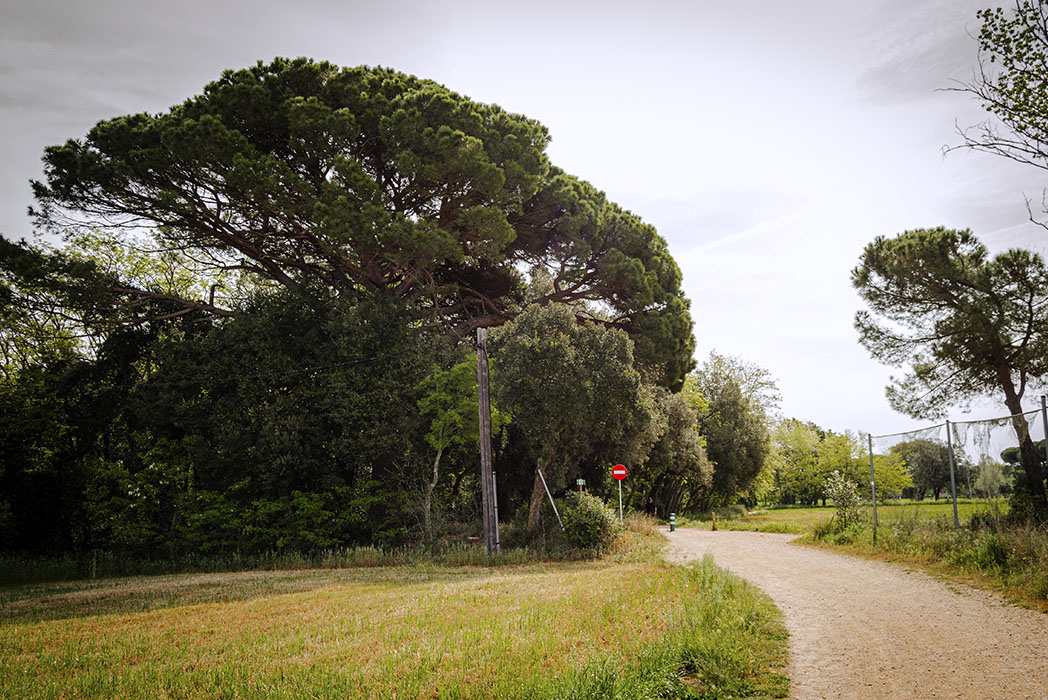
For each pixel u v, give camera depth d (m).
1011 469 15.66
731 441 55.81
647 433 28.89
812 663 7.99
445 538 28.16
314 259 34.03
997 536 14.31
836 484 25.06
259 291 32.69
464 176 29.00
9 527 27.88
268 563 24.72
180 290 36.62
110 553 26.92
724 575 13.63
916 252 22.47
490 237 30.72
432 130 28.17
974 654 8.01
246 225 30.48
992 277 21.33
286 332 29.84
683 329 38.50
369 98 29.30
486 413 24.75
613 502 36.56
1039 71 9.55
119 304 30.52
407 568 21.92
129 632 10.83
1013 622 9.56
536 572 19.48
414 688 6.61
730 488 56.38
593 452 30.86
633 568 18.58
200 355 29.12
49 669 8.27
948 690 6.78
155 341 31.39
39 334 31.31
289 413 27.91
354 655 8.30
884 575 15.04
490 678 6.79
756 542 26.56
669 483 51.88
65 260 28.36
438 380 28.11
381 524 28.30
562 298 39.16
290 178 26.56
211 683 7.12
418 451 29.31
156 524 27.86
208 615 12.42
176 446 28.80
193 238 31.33
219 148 26.20
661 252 40.78
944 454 18.08
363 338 28.11
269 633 10.08
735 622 9.57
